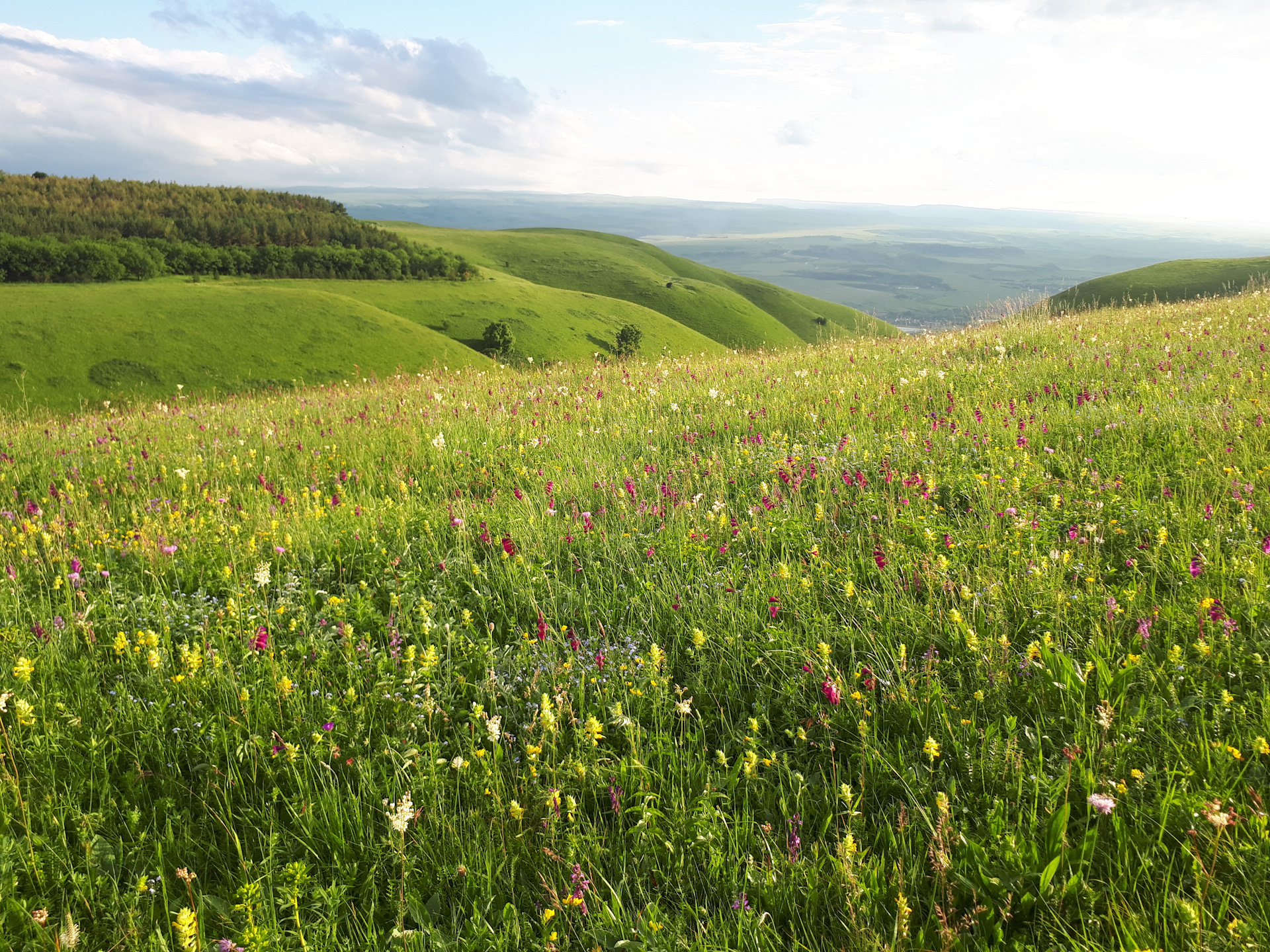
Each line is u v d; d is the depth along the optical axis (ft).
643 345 362.53
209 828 10.31
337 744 11.62
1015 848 8.71
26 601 15.61
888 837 9.48
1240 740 9.71
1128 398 26.13
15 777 10.39
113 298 289.53
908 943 7.91
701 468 23.18
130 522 21.18
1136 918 7.71
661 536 18.11
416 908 9.00
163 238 427.33
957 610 12.97
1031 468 19.80
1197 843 8.49
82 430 37.06
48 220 411.95
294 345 273.75
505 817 10.00
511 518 19.39
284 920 8.68
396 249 476.13
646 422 30.55
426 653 12.46
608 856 9.68
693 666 13.41
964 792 10.06
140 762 11.25
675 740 11.62
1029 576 14.03
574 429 29.35
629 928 8.47
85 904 8.89
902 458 21.83
